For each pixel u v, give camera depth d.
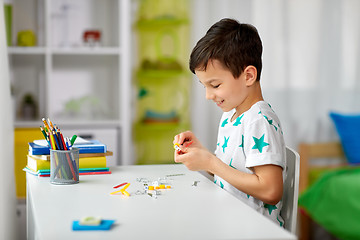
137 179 1.15
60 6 3.01
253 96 1.17
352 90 3.28
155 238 0.70
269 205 1.12
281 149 1.09
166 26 3.09
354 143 3.04
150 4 3.08
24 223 2.39
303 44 3.20
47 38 2.71
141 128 2.97
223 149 1.23
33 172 1.22
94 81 3.09
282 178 1.07
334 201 2.41
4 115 1.54
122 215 0.82
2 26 1.54
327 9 3.22
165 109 3.14
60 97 3.04
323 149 3.14
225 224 0.77
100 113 3.07
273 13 3.14
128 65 2.79
